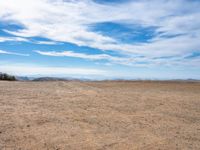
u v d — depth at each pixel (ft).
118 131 24.43
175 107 35.81
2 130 23.18
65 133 23.24
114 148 20.08
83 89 53.16
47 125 25.41
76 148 19.83
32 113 29.73
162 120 28.86
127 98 41.81
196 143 21.76
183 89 59.98
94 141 21.45
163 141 22.03
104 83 77.61
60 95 43.11
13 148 19.38
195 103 38.86
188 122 28.35
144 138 22.66
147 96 44.68
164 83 80.48
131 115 30.68
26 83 67.00
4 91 46.24
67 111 31.45
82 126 25.64
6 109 31.17
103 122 27.32
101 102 37.76
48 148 19.63
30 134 22.56
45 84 63.46
